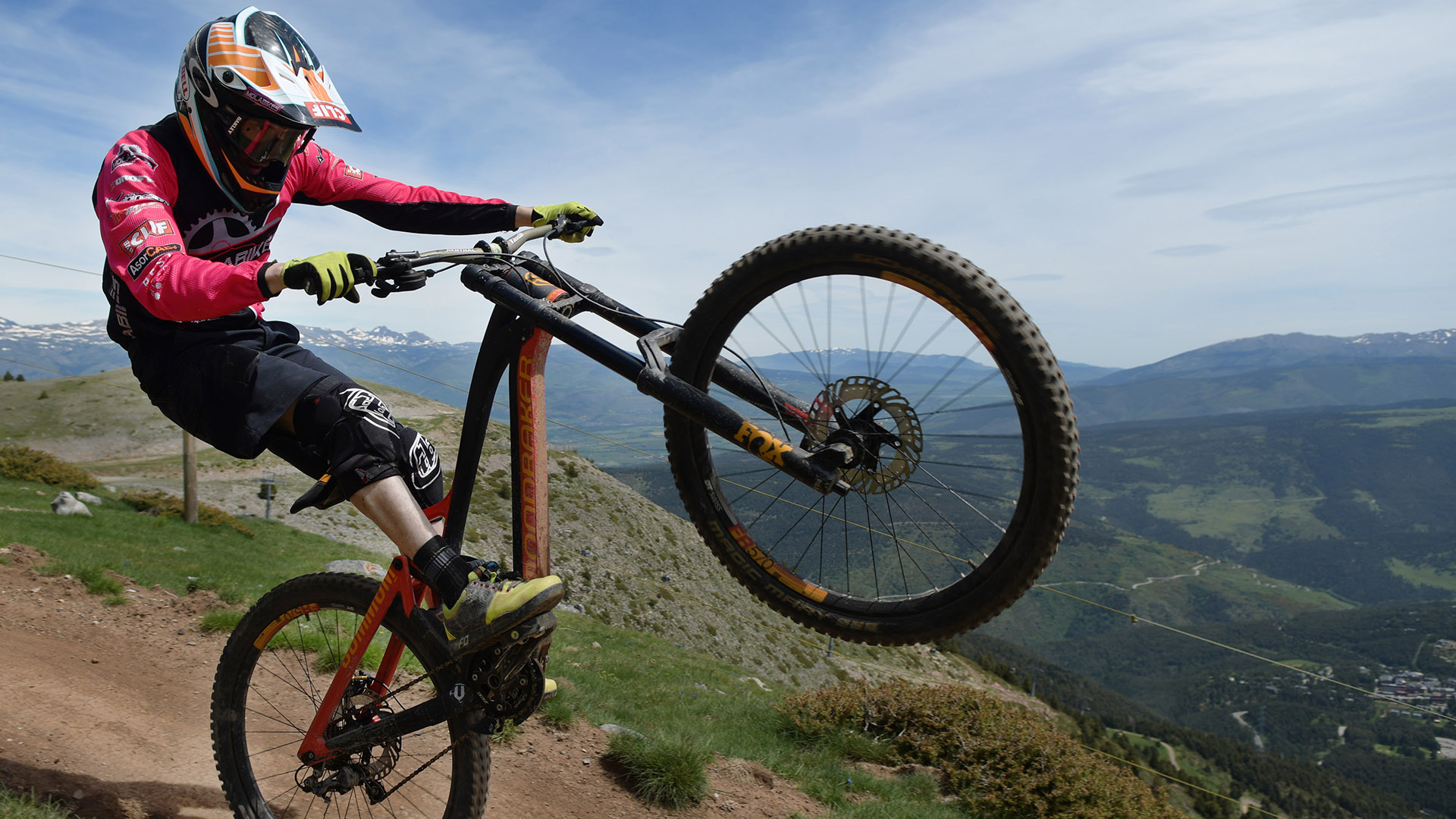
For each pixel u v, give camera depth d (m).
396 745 2.80
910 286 2.11
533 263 2.67
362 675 2.94
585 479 85.81
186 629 6.25
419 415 73.75
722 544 2.43
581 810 4.63
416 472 2.63
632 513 83.44
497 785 4.56
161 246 2.21
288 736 3.57
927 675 83.94
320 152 2.89
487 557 41.22
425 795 3.45
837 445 2.09
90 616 6.11
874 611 2.21
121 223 2.26
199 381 2.42
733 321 2.32
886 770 8.41
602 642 19.84
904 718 9.23
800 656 69.56
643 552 76.50
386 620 2.69
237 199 2.58
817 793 6.32
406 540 2.36
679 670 16.92
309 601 2.85
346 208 3.06
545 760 5.14
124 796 3.34
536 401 2.56
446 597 2.33
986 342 2.01
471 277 2.51
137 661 5.35
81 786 3.32
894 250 2.07
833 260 2.15
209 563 15.80
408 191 3.07
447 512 2.69
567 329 2.34
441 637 2.58
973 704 9.31
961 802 7.84
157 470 64.75
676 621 64.12
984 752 8.45
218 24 2.31
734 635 66.81
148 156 2.39
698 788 5.19
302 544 34.81
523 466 2.57
